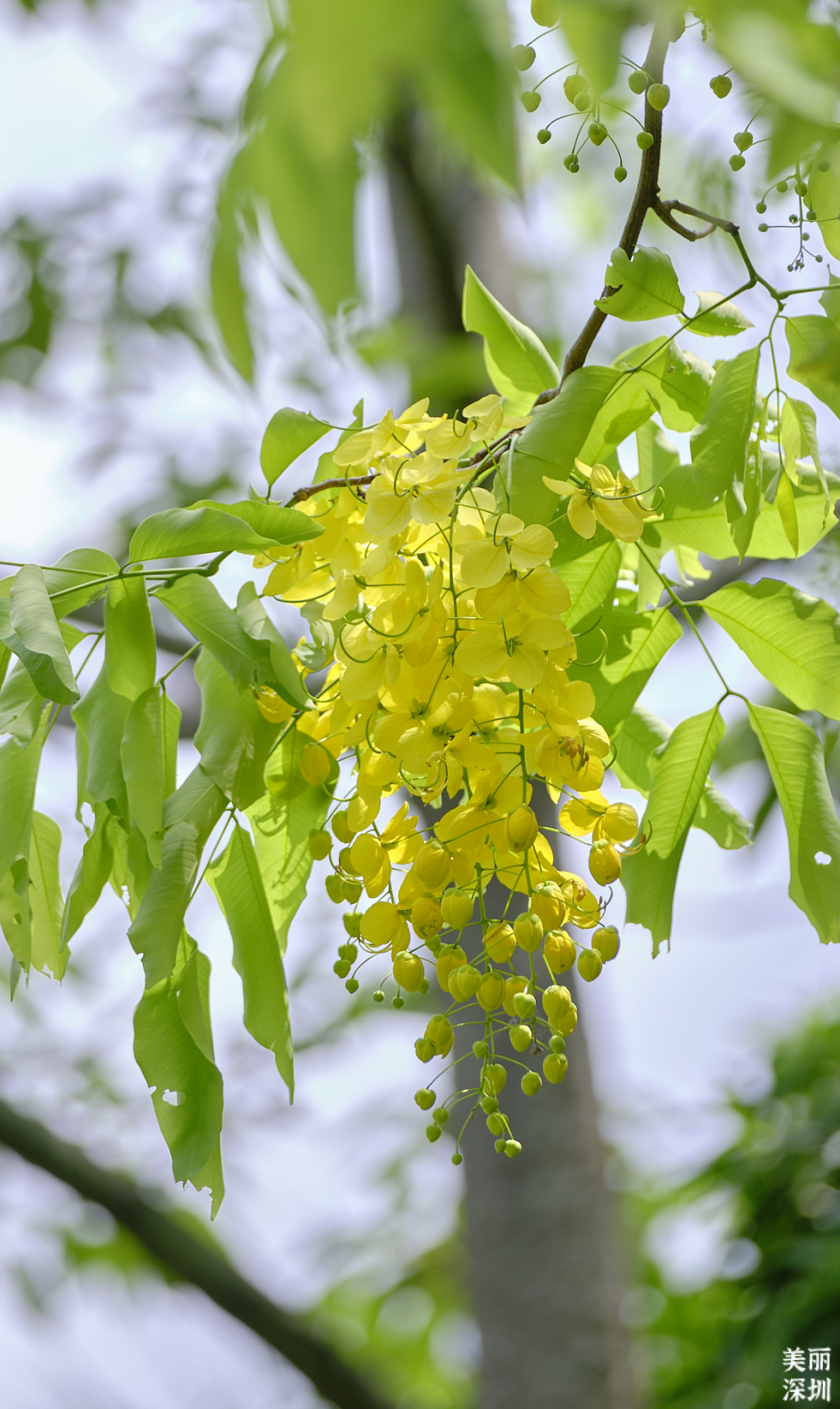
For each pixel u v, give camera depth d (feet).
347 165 5.35
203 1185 5.50
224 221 5.55
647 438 5.97
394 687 5.45
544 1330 7.09
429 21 4.27
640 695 5.74
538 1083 5.37
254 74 5.41
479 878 5.47
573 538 5.68
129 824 5.50
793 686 5.71
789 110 4.86
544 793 6.65
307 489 5.60
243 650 5.45
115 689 5.50
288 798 5.64
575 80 5.37
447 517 5.49
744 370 5.55
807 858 5.66
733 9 4.58
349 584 5.46
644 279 5.58
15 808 5.50
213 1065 5.52
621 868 5.70
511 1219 7.27
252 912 5.61
